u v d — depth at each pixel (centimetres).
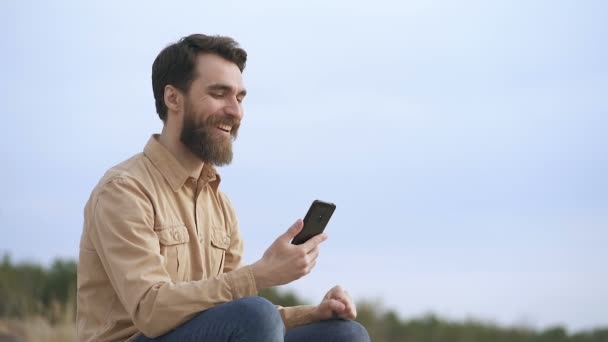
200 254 306
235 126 316
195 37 314
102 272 294
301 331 313
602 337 1344
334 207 291
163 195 301
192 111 308
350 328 310
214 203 326
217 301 272
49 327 798
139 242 280
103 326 290
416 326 1281
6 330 746
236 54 317
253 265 278
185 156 312
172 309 268
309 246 284
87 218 296
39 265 1017
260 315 264
